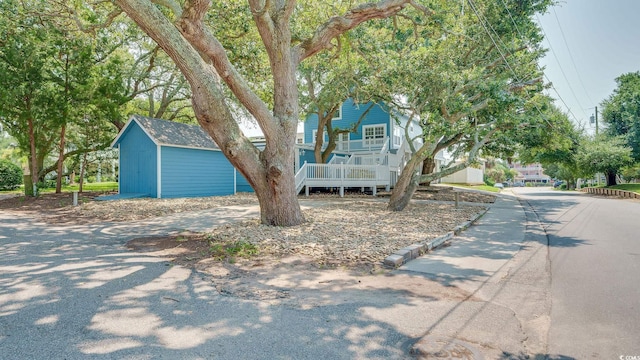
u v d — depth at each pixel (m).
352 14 9.39
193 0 6.73
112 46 19.58
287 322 3.60
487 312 3.92
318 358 2.89
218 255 6.41
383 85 13.11
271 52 8.75
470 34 14.38
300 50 9.32
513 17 14.90
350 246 6.96
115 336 3.22
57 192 19.86
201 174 19.08
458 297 4.42
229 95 18.73
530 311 3.97
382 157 23.52
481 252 7.02
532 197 25.00
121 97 18.56
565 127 19.66
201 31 7.29
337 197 19.12
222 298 4.27
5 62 15.56
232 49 12.94
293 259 6.17
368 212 12.22
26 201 16.19
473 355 2.96
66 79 16.98
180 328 3.42
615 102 31.30
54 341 3.11
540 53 15.44
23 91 15.44
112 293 4.37
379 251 6.62
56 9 12.78
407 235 8.08
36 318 3.59
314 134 30.55
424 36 13.34
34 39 15.41
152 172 17.28
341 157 25.84
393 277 5.27
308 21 11.81
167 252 6.67
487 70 15.26
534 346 3.15
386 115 27.62
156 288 4.59
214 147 19.52
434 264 6.06
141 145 17.81
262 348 3.05
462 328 3.51
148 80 23.31
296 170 22.80
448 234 8.40
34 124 17.70
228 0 11.49
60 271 5.33
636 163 28.58
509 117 11.72
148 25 6.78
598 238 8.52
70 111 17.00
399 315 3.81
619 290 4.68
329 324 3.56
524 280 5.17
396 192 12.95
